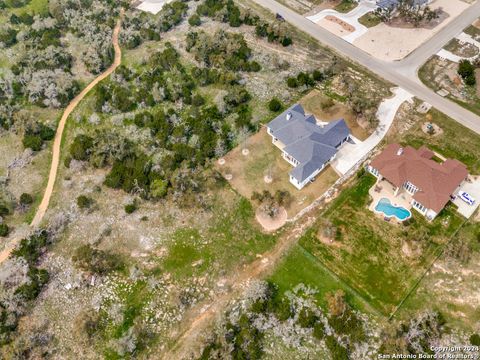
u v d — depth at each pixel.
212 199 73.69
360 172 75.12
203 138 80.44
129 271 65.69
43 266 66.62
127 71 94.31
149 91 91.00
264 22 109.56
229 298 62.66
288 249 67.44
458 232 67.94
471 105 86.81
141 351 58.19
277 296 62.75
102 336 59.50
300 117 80.94
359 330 58.34
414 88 90.81
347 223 69.75
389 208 71.12
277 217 71.12
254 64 94.62
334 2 115.12
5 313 60.56
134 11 116.25
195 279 64.75
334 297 60.88
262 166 77.94
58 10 110.25
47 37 104.00
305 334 59.03
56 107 90.31
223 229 70.12
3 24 112.25
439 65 95.56
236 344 57.59
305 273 64.88
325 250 67.00
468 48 99.00
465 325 58.81
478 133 81.69
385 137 81.69
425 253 65.75
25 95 92.31
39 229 69.25
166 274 65.38
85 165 78.94
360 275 64.19
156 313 61.44
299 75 91.75
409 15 106.19
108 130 84.12
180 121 84.56
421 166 71.31
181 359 56.94
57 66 97.50
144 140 81.94
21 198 73.75
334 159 78.31
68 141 84.31
